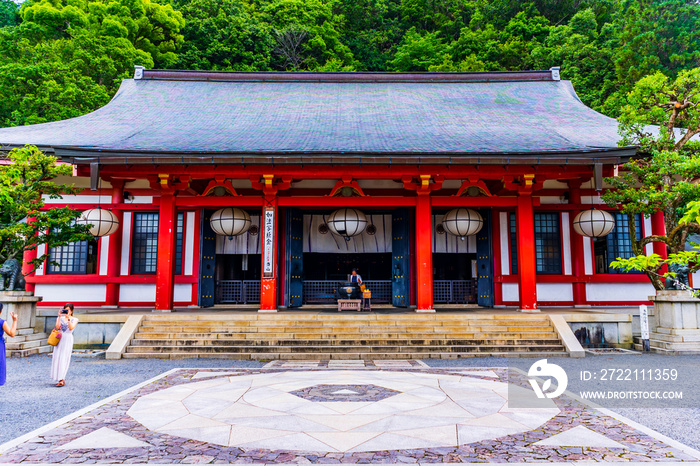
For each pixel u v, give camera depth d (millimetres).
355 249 16062
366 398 6027
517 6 42531
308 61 41156
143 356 9891
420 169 11828
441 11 47656
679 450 4125
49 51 26953
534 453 4031
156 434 4570
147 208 14836
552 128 14312
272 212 12266
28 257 14531
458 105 17031
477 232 15117
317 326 10883
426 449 4125
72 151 11055
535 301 11922
